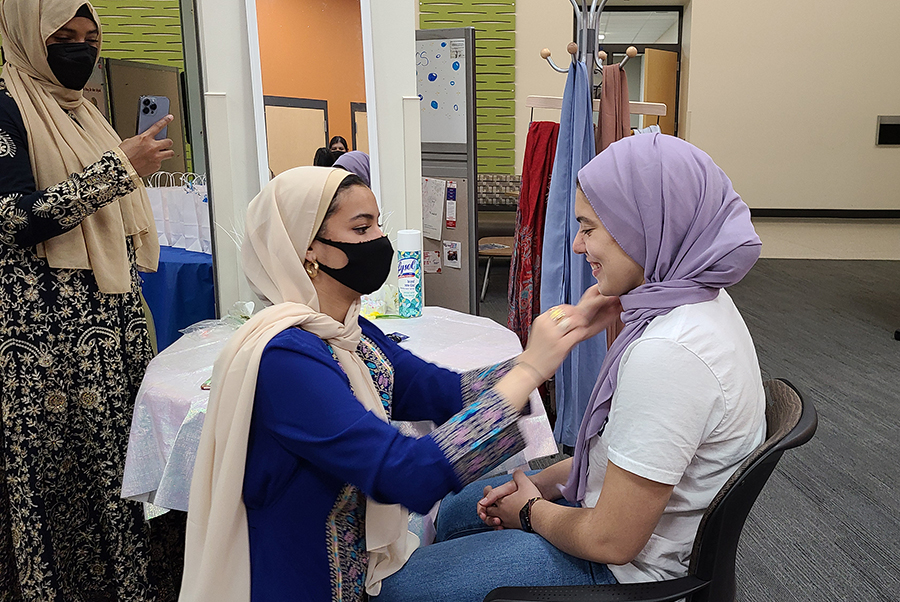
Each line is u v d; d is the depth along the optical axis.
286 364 0.97
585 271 2.30
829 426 3.16
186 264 2.68
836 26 8.73
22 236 1.54
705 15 8.73
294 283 1.06
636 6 9.01
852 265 6.88
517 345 1.80
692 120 9.04
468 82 3.18
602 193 1.13
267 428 0.98
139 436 1.54
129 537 1.74
